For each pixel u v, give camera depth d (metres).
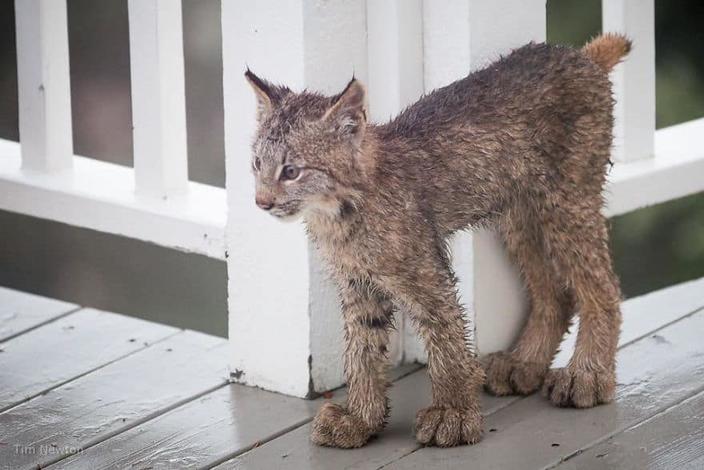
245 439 8.50
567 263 8.80
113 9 16.00
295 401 8.98
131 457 8.34
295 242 8.80
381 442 8.40
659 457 7.97
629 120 9.85
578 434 8.32
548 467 7.94
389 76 8.91
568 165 8.66
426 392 9.02
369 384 8.39
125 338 9.98
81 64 16.05
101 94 16.05
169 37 9.40
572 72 8.66
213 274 14.82
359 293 8.31
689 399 8.66
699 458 7.93
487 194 8.55
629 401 8.70
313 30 8.52
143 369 9.49
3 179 10.18
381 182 8.02
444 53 8.87
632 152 9.92
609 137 8.80
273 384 9.12
